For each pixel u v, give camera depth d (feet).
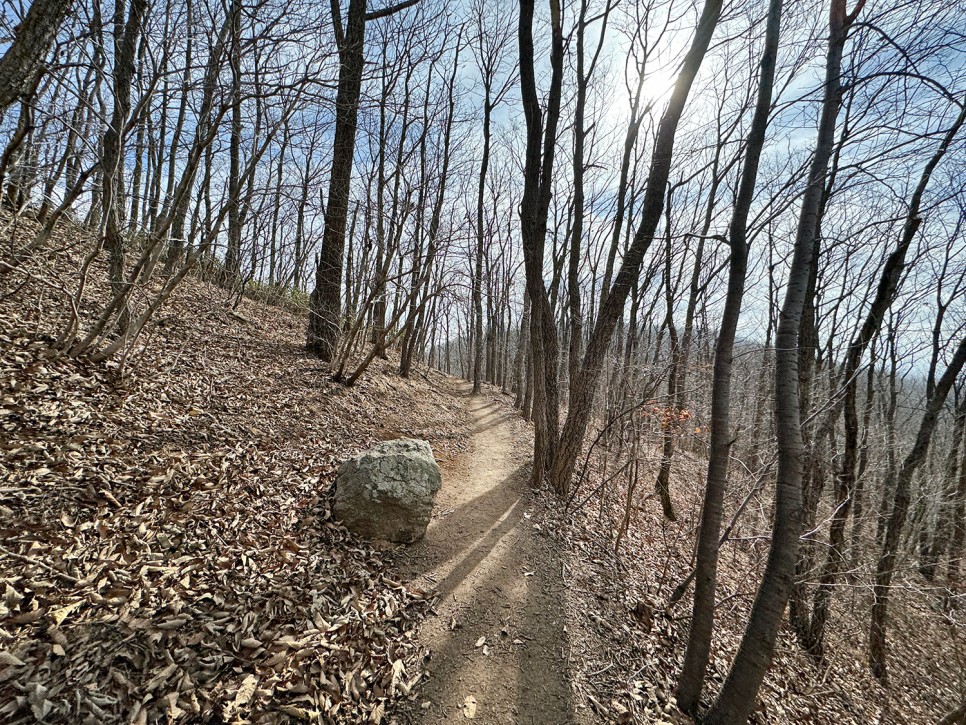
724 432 11.25
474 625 12.49
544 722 10.04
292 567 11.98
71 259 22.27
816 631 21.44
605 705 11.05
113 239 17.15
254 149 17.97
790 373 9.86
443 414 38.63
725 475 11.46
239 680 8.55
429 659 10.89
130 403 15.23
